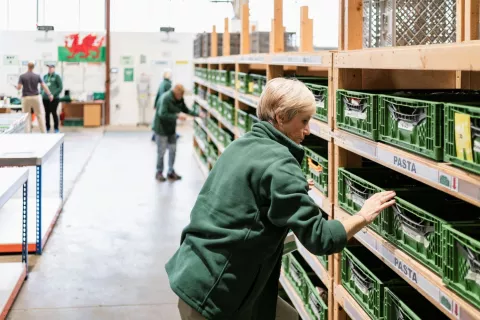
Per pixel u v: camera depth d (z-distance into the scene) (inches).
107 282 196.2
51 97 543.8
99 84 691.4
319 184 128.4
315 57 122.0
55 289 188.4
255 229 87.6
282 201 82.7
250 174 87.3
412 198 95.0
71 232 253.0
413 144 80.4
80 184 355.3
